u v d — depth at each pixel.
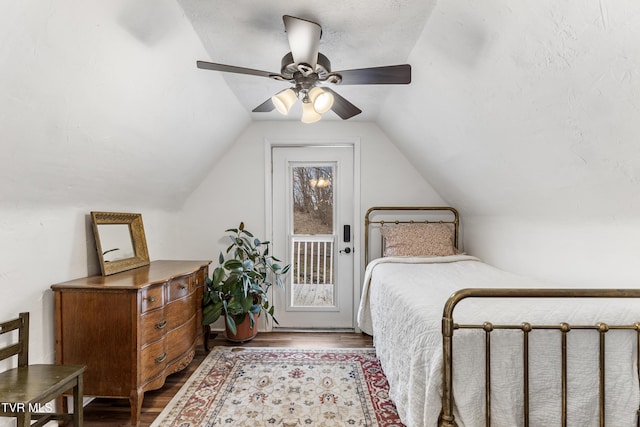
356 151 3.35
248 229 3.37
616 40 1.04
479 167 2.33
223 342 3.04
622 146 1.31
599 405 1.23
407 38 1.80
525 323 1.23
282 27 1.70
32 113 1.27
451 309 1.24
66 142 1.52
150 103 1.82
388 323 2.09
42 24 1.07
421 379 1.40
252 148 3.36
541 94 1.42
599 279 1.79
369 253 3.36
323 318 3.41
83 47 1.25
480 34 1.44
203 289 2.75
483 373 1.27
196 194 3.35
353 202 3.40
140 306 1.82
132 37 1.41
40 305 1.72
